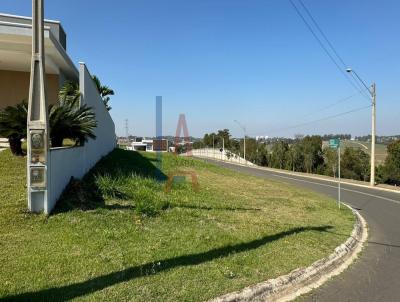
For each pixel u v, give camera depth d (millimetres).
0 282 4855
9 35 15086
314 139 56750
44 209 7699
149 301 4711
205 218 9383
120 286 5012
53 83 20672
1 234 6590
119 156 21594
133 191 10711
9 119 10961
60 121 10977
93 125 12000
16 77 20156
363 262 7898
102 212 8375
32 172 7625
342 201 18656
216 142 98625
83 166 12258
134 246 6641
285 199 15383
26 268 5336
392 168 40062
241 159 73062
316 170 54625
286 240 8273
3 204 7844
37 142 7637
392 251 8938
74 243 6449
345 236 9586
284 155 63562
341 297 5832
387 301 5715
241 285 5520
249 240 7887
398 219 13789
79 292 4754
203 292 5117
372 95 29500
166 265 5938
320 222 10984
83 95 12719
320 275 6816
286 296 5766
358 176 46500
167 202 10383
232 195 14539
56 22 20609
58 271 5324
